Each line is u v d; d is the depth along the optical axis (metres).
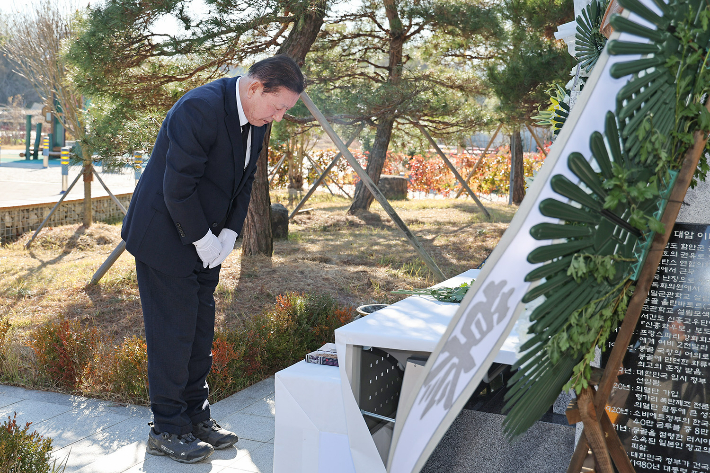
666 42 1.14
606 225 1.25
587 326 1.32
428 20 9.44
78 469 2.99
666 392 2.08
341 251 8.87
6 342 4.79
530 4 10.52
